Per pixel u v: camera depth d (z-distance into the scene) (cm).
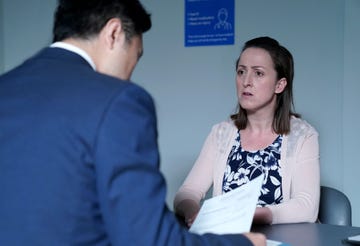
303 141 157
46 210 62
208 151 173
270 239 108
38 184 62
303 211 133
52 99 67
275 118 165
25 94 69
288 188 153
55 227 62
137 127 64
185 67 259
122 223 60
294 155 155
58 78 71
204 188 163
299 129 162
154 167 65
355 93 223
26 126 65
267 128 166
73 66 74
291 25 233
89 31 80
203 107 256
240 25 245
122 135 62
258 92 159
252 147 164
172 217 66
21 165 63
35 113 66
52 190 62
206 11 251
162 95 265
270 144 162
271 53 159
